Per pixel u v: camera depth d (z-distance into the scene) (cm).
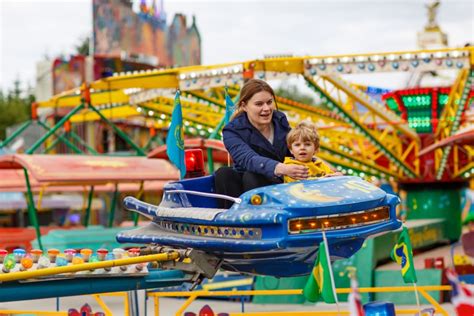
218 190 762
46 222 4091
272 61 1748
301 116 2194
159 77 1983
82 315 1112
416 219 2178
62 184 2331
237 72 1805
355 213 647
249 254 680
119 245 1867
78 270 662
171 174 1939
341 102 1894
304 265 698
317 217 634
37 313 1159
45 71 4647
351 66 1727
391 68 1708
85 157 1922
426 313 870
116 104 2797
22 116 7019
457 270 1611
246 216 644
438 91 2102
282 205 636
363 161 2092
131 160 1962
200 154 848
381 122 2159
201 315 1092
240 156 730
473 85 2069
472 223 1727
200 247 688
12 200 3388
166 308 1639
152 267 739
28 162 1802
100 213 4062
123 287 736
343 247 663
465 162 2175
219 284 1744
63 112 4041
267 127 764
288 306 1630
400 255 688
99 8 4288
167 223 747
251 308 1606
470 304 634
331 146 2041
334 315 1168
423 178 2158
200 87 1883
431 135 2133
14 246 2152
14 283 675
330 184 672
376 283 1627
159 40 4512
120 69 4300
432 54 1691
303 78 1788
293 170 684
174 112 830
